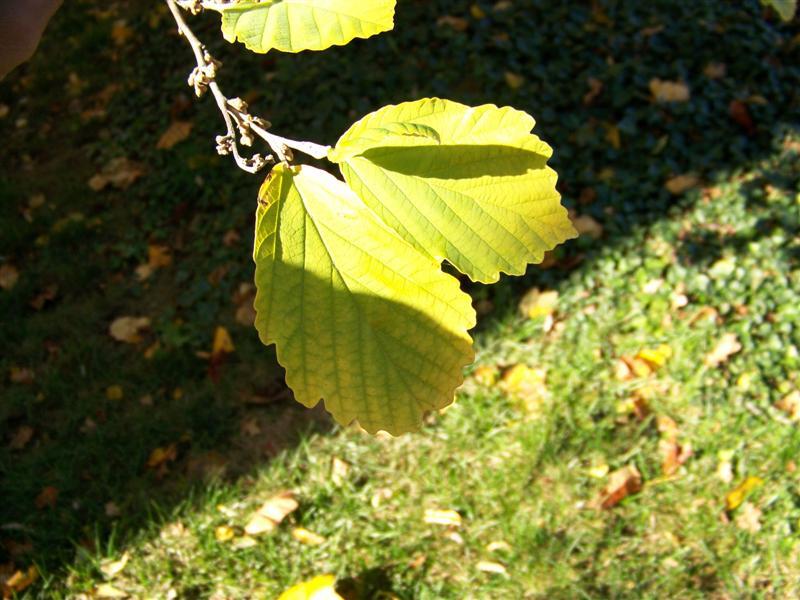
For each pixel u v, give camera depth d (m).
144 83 6.23
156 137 5.83
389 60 5.71
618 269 4.47
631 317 4.27
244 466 3.93
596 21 5.76
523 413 3.95
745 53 5.45
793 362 4.00
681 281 4.36
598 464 3.73
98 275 5.10
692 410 3.88
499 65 5.56
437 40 5.77
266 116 5.56
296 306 0.83
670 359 4.07
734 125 5.06
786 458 3.62
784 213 4.55
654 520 3.53
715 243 4.48
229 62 6.00
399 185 0.84
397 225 0.83
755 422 3.78
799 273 4.32
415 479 3.76
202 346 4.54
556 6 5.87
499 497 3.63
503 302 4.41
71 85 6.48
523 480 3.67
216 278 4.85
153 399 4.32
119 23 6.76
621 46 5.58
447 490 3.69
